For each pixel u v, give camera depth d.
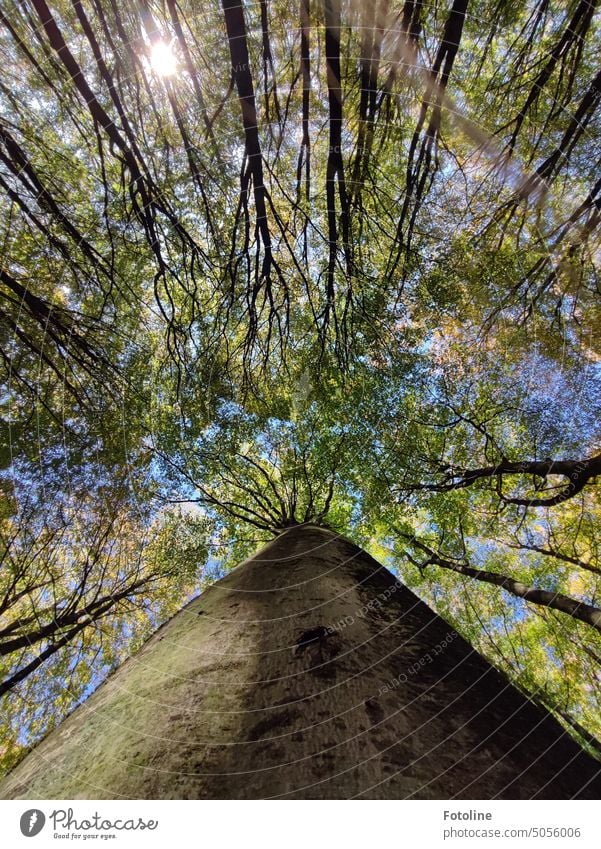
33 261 5.24
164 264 5.76
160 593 7.65
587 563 7.50
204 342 7.12
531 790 1.22
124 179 4.97
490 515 8.72
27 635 6.09
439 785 1.17
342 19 4.05
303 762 1.23
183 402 7.54
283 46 4.54
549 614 7.81
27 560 6.16
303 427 8.30
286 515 8.37
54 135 4.75
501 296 6.66
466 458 8.29
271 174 5.28
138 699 1.70
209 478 8.50
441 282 6.93
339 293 7.27
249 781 1.20
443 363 7.64
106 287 6.11
